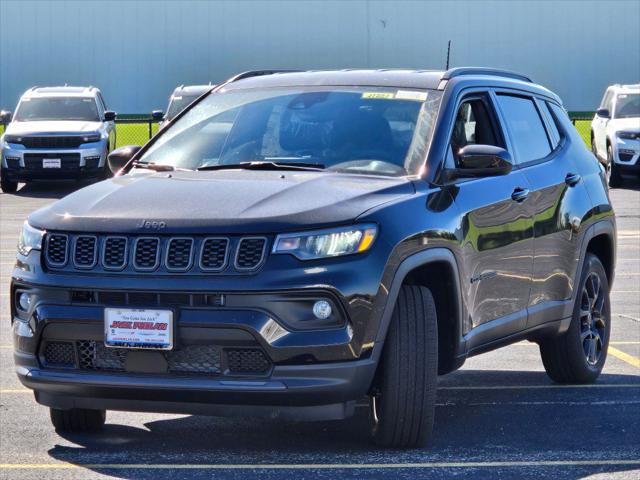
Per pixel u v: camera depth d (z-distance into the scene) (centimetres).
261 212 588
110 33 5484
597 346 863
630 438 679
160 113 3003
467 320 675
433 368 620
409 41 5303
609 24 5369
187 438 673
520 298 746
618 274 1485
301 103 729
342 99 725
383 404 620
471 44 5303
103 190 646
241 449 645
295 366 575
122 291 584
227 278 574
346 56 5325
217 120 741
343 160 680
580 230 823
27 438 672
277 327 571
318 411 586
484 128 748
